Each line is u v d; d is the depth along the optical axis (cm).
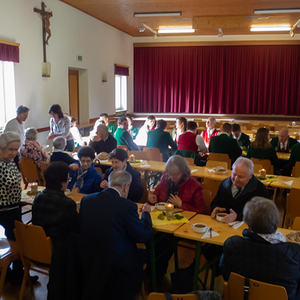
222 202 268
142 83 1269
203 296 149
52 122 593
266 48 1168
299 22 880
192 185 276
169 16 896
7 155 254
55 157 395
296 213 319
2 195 256
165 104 1262
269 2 752
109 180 224
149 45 1232
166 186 286
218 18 898
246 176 250
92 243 175
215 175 380
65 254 179
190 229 230
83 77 894
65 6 760
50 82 720
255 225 169
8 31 579
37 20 659
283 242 170
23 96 632
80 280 177
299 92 1170
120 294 183
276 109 1198
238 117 1198
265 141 447
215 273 251
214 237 218
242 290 167
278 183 354
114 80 1083
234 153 511
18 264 273
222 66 1198
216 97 1234
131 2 756
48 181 226
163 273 280
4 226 267
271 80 1182
